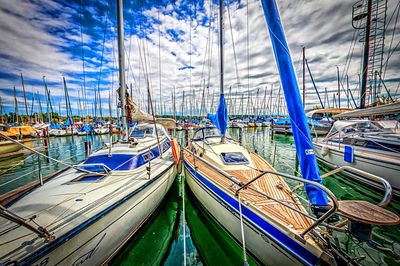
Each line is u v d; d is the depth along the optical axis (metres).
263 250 2.61
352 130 8.15
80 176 3.60
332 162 7.43
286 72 2.66
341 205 2.07
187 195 5.48
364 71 9.92
